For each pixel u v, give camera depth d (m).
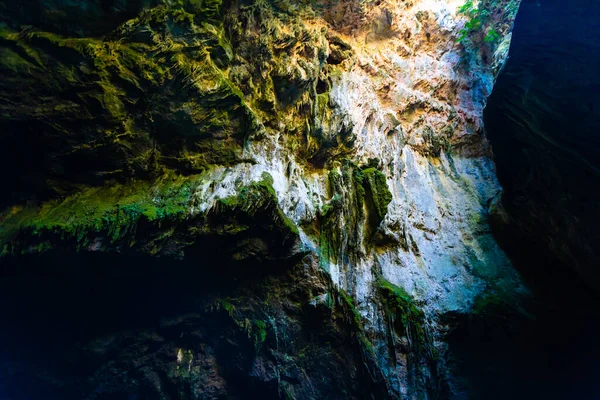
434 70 8.48
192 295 5.97
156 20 5.00
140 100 5.10
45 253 4.81
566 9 5.36
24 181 5.18
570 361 6.52
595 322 6.52
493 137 7.00
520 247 7.38
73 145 4.99
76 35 4.76
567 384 6.50
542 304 6.63
